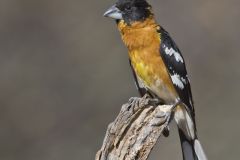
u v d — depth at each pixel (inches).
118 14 510.3
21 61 745.0
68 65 751.7
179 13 771.4
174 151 716.0
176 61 507.5
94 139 721.6
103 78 748.0
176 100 510.6
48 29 761.6
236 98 754.2
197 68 761.6
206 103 752.3
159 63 505.0
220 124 743.1
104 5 775.7
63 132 723.4
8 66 741.3
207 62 762.8
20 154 713.6
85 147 716.7
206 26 768.9
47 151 714.2
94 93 741.3
